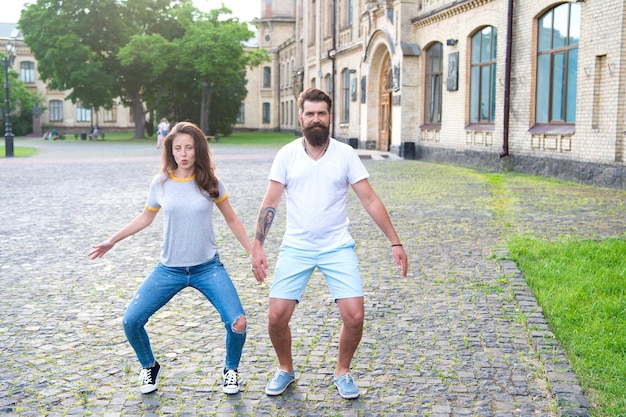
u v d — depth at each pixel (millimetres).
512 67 21594
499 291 7301
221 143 49469
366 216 12617
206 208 4688
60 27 53250
